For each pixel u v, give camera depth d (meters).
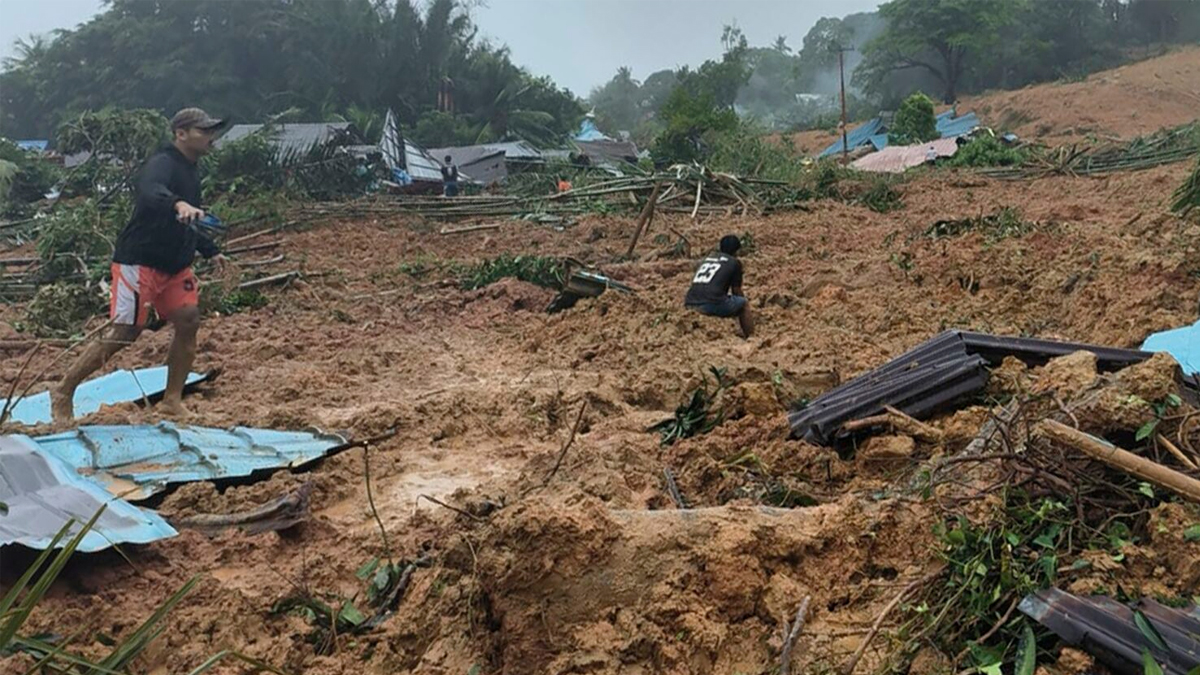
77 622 4.00
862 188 24.42
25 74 64.19
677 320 9.84
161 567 4.55
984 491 3.72
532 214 21.53
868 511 3.95
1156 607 3.08
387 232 20.44
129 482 5.25
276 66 63.53
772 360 7.91
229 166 23.98
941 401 5.22
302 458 5.84
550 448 6.38
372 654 3.95
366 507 5.50
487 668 3.69
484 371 9.01
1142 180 20.83
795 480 4.95
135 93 61.06
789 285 12.36
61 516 4.36
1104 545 3.43
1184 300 7.82
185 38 62.50
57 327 11.73
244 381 8.64
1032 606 3.14
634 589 3.58
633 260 15.70
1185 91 55.72
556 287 13.10
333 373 8.83
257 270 15.52
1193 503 3.49
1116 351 5.57
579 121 71.56
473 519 4.80
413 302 12.62
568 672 3.39
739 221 19.66
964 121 54.66
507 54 68.94
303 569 4.66
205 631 4.04
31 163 27.14
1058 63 71.88
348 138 37.12
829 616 3.49
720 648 3.40
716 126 39.16
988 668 3.04
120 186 21.56
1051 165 27.75
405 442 6.66
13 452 4.58
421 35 63.94
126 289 6.57
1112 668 2.93
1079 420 4.02
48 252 15.48
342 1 62.97
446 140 59.66
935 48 69.38
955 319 9.18
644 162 37.81
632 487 5.27
